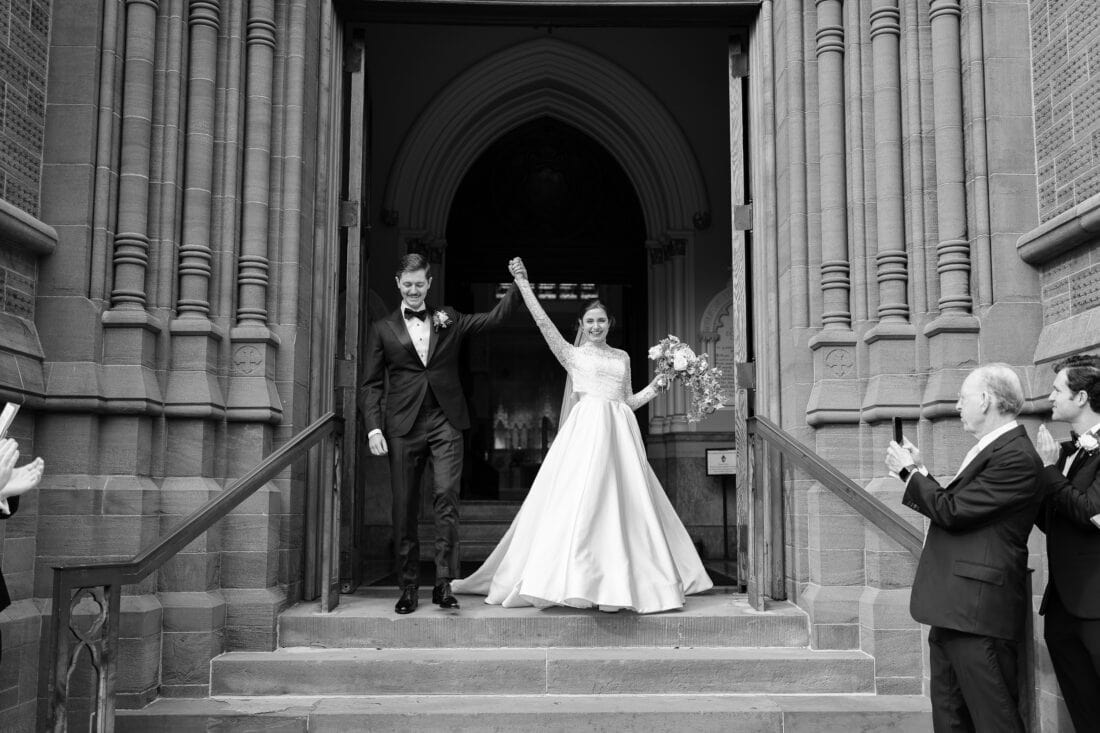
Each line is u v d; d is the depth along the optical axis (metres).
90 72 4.80
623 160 11.41
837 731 4.22
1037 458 3.36
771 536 5.45
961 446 4.85
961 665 3.38
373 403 5.04
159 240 4.94
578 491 4.91
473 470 12.54
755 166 5.98
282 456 4.45
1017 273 4.92
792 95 5.61
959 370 4.89
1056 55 4.80
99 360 4.63
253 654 4.62
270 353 5.18
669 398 10.68
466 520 10.08
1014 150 5.00
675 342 5.59
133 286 4.78
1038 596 4.43
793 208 5.56
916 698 4.47
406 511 5.01
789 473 5.45
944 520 3.38
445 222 11.12
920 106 5.28
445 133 10.95
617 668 4.50
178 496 4.71
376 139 10.91
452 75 10.98
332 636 4.75
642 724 4.18
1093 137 4.47
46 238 4.55
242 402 5.02
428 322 5.14
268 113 5.38
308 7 5.66
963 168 5.14
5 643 4.04
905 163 5.33
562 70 11.06
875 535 4.84
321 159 5.77
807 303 5.51
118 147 4.89
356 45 6.05
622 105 11.12
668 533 5.47
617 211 11.80
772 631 4.84
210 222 5.16
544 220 11.73
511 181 11.74
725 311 10.91
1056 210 4.80
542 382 15.31
